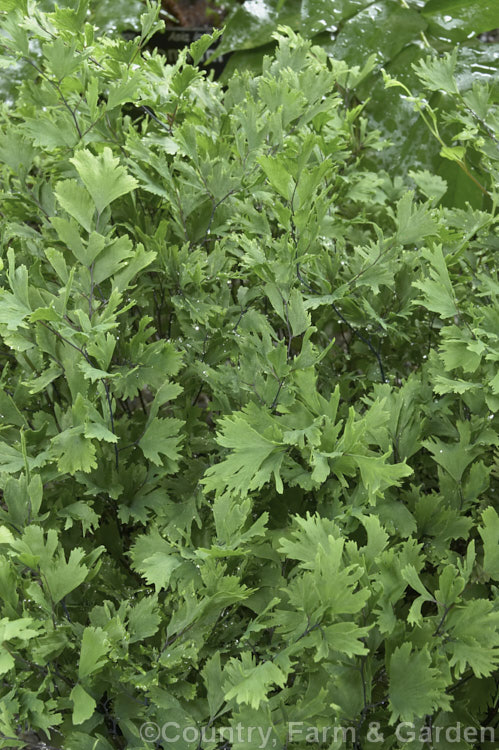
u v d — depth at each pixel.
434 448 0.74
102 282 0.82
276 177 0.74
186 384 0.87
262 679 0.57
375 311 0.88
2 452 0.74
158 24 0.91
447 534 0.72
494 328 0.75
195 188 0.88
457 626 0.61
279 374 0.73
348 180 1.02
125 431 0.78
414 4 1.64
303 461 0.79
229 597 0.63
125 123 1.01
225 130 0.97
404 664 0.59
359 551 0.64
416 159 1.53
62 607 0.73
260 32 1.68
